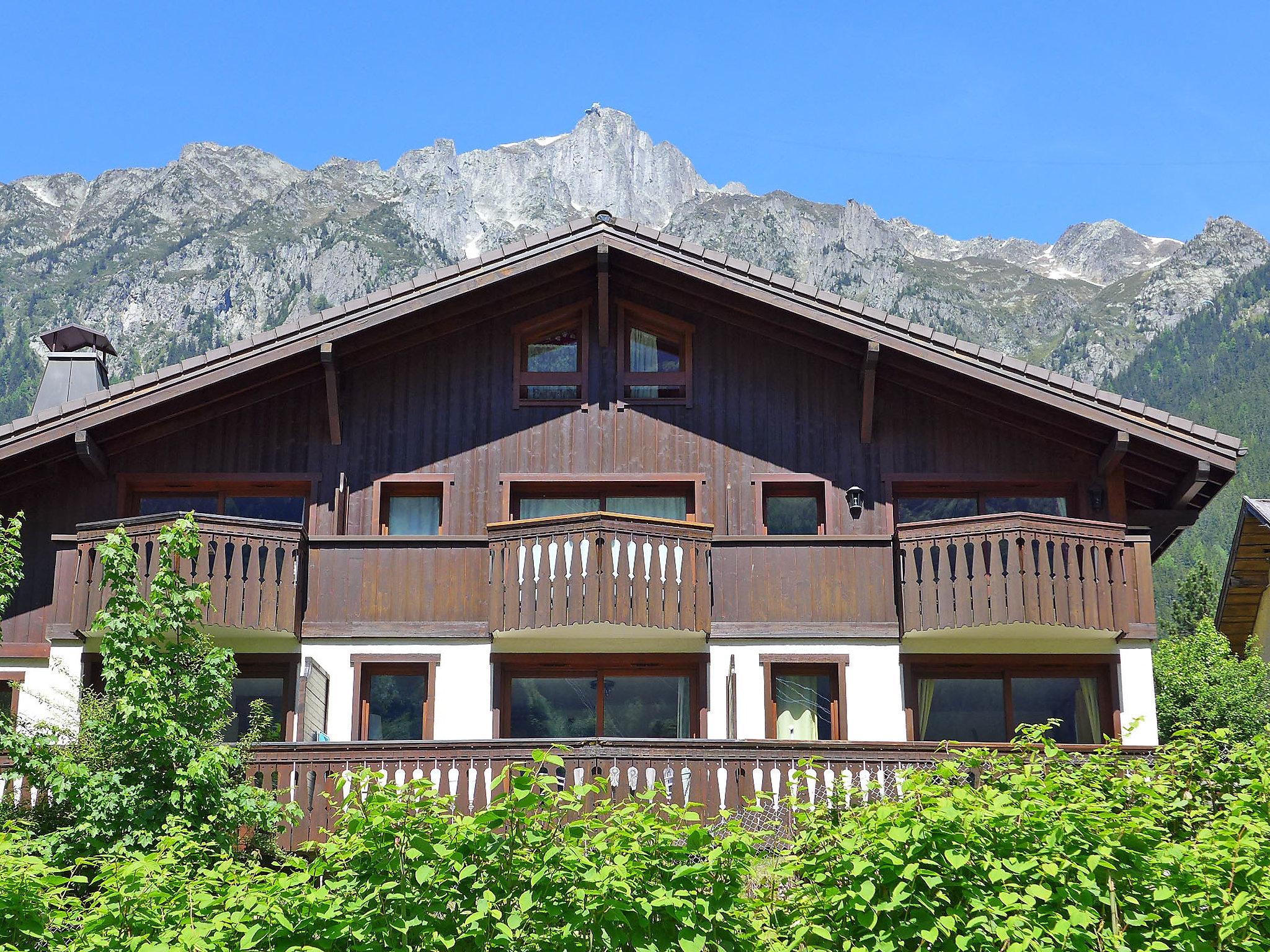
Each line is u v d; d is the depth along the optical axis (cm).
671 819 1552
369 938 918
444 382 2045
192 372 1920
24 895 955
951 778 1091
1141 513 2025
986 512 2003
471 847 943
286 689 1872
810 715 1877
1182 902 965
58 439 1905
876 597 1878
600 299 2022
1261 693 2678
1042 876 978
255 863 1057
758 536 1908
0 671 1903
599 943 926
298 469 2003
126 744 1417
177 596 1519
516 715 1894
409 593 1888
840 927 984
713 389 2042
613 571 1828
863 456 2008
